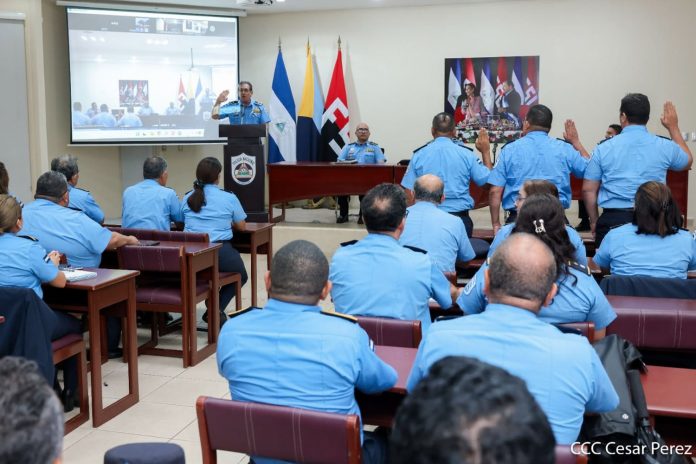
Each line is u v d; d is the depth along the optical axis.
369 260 2.47
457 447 0.65
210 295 4.27
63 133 8.45
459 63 8.85
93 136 8.35
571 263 2.27
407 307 2.45
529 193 3.13
